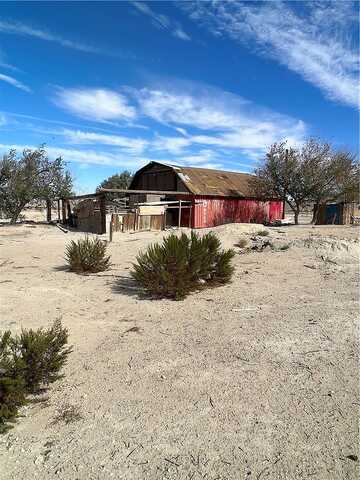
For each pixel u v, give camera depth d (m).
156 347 5.16
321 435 3.15
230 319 6.22
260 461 2.89
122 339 5.50
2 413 3.46
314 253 11.94
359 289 7.96
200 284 8.25
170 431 3.29
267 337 5.32
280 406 3.59
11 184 28.25
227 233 17.19
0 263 11.91
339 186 30.94
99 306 7.19
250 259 11.74
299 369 4.32
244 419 3.41
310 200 31.77
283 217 35.81
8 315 6.47
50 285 8.76
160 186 32.41
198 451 3.02
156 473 2.80
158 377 4.28
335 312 6.36
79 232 23.67
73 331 5.83
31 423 3.48
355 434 3.15
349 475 2.72
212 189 30.52
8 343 3.92
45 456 3.02
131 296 7.87
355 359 4.53
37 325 6.01
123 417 3.53
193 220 28.70
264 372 4.27
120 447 3.10
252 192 32.75
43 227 26.94
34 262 12.14
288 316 6.24
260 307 6.84
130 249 14.46
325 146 30.75
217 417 3.46
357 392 3.79
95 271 10.47
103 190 22.88
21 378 3.71
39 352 3.91
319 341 5.11
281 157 30.81
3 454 3.06
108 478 2.77
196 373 4.33
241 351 4.88
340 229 22.55
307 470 2.78
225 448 3.04
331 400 3.66
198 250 8.08
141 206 23.95
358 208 35.72
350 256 11.70
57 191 30.16
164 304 7.27
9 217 30.89
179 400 3.77
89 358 4.85
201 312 6.70
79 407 3.72
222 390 3.92
